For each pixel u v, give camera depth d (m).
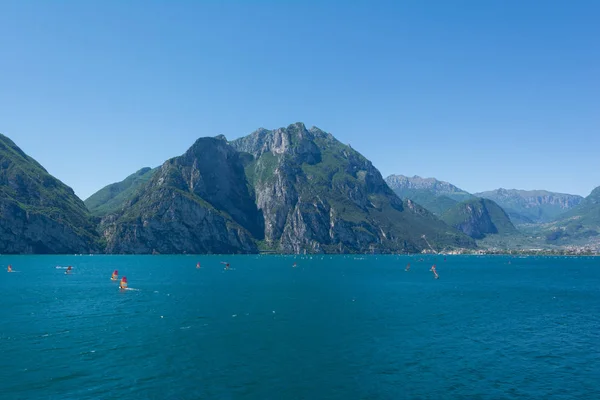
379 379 46.97
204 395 41.78
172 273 198.38
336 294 119.56
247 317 80.75
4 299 104.25
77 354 54.81
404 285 151.88
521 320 82.44
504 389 44.94
